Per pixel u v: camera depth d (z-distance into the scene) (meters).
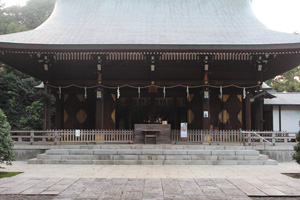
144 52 18.38
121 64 20.70
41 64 20.03
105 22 23.50
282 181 10.61
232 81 20.50
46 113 19.89
